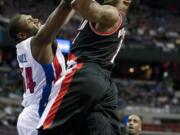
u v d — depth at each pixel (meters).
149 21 38.56
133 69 37.59
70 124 2.96
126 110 28.36
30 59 3.37
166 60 35.00
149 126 27.31
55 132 2.97
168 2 43.59
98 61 3.03
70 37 28.77
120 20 3.02
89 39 3.04
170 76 37.44
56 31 3.17
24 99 3.53
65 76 3.06
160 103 30.80
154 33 36.66
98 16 2.88
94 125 2.96
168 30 38.34
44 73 3.37
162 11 41.41
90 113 2.99
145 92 32.66
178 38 36.81
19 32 3.54
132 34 35.16
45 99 3.38
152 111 29.39
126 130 7.88
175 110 30.14
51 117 3.00
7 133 19.89
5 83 26.39
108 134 2.99
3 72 29.12
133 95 31.20
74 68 3.04
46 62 3.35
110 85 3.10
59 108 2.99
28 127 3.39
